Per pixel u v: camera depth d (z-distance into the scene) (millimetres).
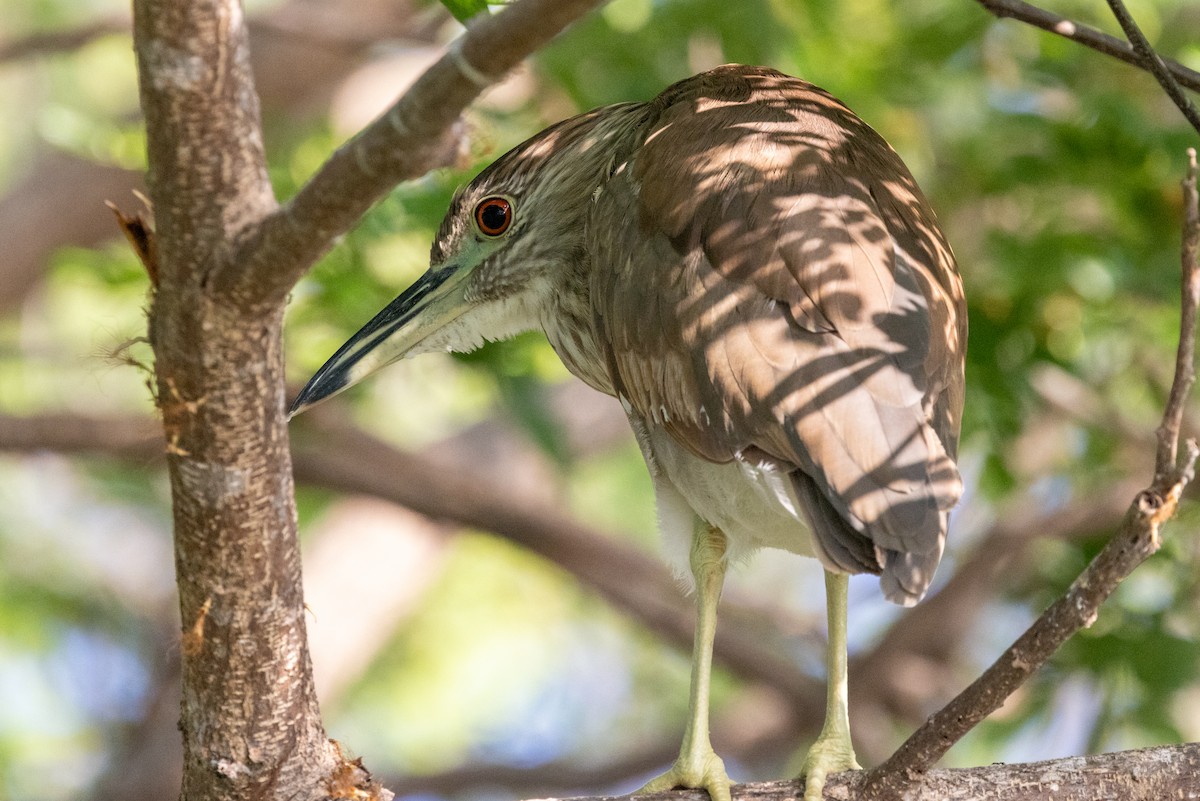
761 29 11148
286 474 5410
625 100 11094
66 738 16484
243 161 4930
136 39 4793
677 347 6609
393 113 4719
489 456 15953
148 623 17406
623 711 18781
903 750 5934
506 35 4523
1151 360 11602
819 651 14875
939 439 6160
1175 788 6156
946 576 14961
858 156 7055
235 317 5051
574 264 8359
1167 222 10961
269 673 5637
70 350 14062
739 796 6555
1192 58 11172
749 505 6973
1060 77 11375
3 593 16500
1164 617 11305
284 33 13641
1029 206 11281
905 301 6355
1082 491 12375
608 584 14664
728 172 6871
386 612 16641
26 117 17531
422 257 10758
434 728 17656
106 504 17078
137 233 5133
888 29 11906
